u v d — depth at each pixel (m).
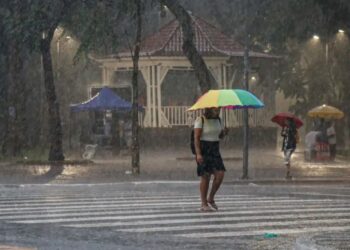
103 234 22.20
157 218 25.83
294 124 42.28
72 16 50.25
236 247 19.78
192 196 34.56
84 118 74.81
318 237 20.34
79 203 31.36
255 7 65.44
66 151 68.12
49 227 23.81
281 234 22.03
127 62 66.06
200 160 27.52
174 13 50.53
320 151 56.50
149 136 65.38
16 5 51.75
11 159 56.47
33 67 65.06
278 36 67.19
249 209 28.61
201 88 51.09
